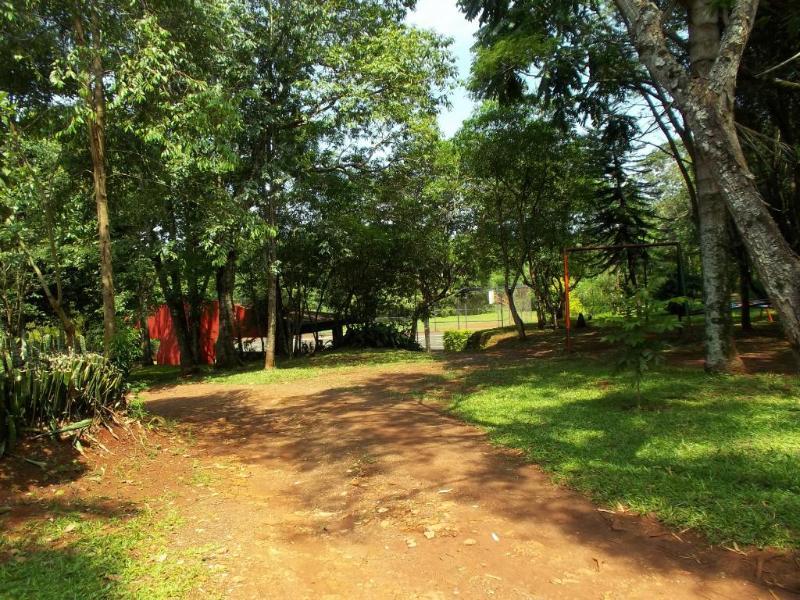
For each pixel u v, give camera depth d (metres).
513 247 19.30
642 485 4.05
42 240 11.77
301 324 22.92
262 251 15.73
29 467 4.55
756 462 4.38
